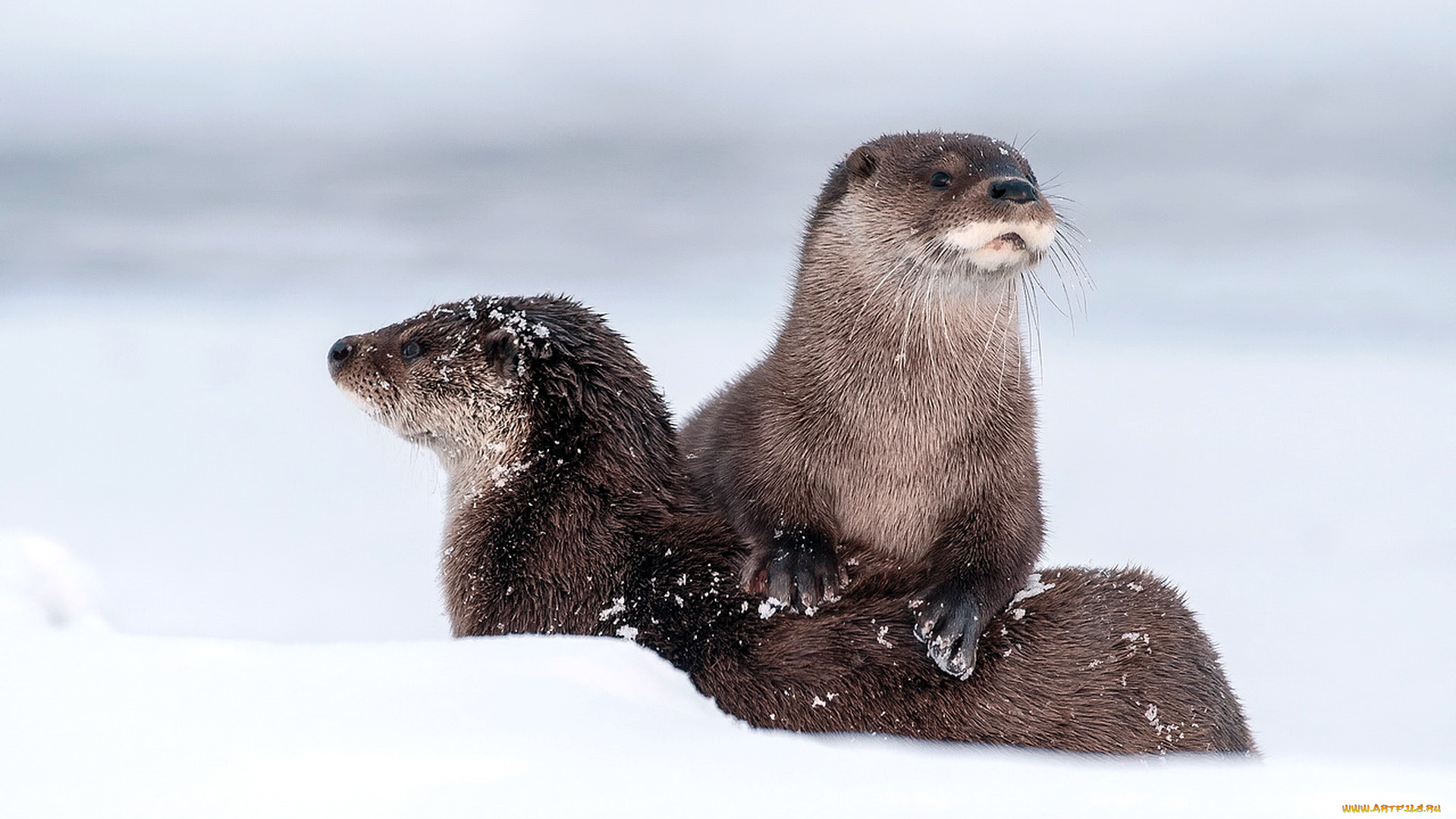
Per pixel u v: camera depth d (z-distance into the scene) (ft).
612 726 23.02
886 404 38.04
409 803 18.99
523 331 38.93
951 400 37.78
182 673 23.32
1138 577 37.68
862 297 38.58
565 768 20.68
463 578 38.04
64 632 24.98
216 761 20.08
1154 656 35.06
